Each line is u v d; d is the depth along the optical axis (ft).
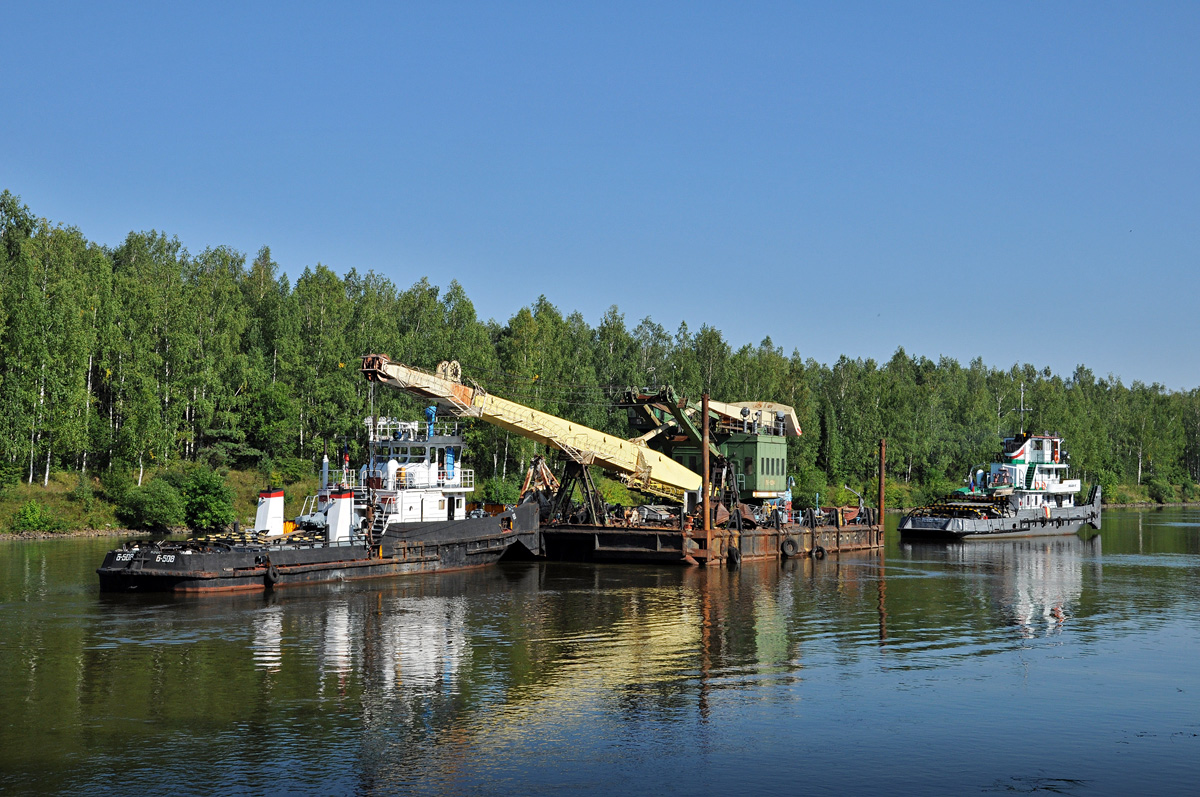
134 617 130.31
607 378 394.11
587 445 211.61
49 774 73.15
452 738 82.69
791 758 79.41
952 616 145.59
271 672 102.89
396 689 97.19
